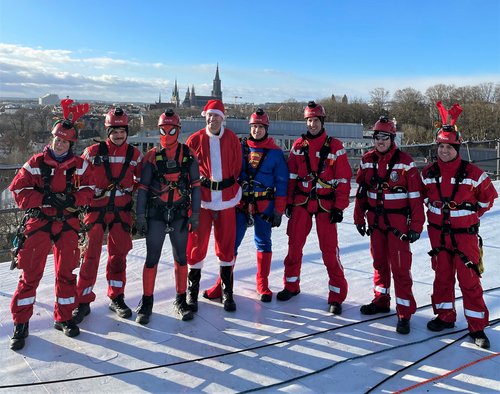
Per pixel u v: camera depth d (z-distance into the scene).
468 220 3.46
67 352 3.31
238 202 4.05
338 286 4.05
